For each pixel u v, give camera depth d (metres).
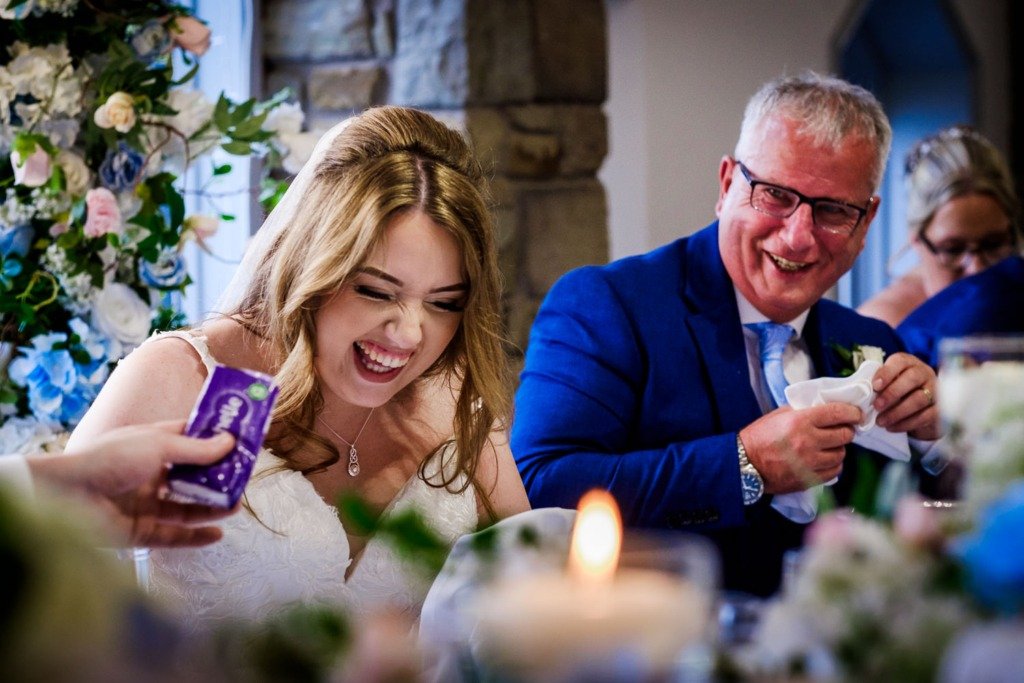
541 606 0.88
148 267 2.55
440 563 1.04
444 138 2.12
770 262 2.57
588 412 2.53
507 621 0.88
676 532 2.38
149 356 2.14
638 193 4.36
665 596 0.92
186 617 2.03
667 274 2.69
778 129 2.53
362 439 2.29
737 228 2.59
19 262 2.38
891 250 6.88
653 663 0.89
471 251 2.03
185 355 2.16
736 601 1.08
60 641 0.66
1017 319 3.35
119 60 2.43
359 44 3.81
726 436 2.42
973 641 0.80
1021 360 1.23
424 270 1.98
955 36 6.61
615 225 4.39
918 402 2.37
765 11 4.88
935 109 6.82
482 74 3.75
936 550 0.93
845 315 2.81
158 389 2.11
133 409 2.09
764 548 2.46
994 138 6.97
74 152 2.47
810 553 0.93
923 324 3.44
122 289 2.47
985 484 1.08
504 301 3.89
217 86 3.72
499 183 3.83
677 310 2.63
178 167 2.62
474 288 2.06
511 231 3.88
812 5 5.17
